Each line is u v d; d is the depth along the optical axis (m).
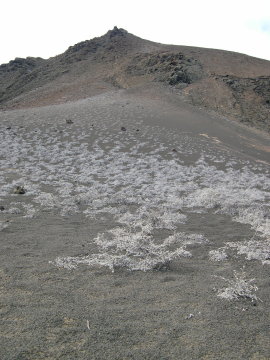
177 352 3.90
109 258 6.46
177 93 45.75
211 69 54.75
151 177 17.77
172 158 22.83
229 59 62.25
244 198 12.75
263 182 18.50
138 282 5.62
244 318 4.64
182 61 54.72
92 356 3.79
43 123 29.86
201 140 28.23
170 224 9.13
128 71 57.12
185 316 4.61
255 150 28.20
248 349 4.00
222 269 6.29
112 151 23.52
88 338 4.08
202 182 17.12
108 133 27.80
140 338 4.12
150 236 8.01
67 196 12.23
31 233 7.96
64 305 4.78
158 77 51.31
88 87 55.47
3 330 4.16
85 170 18.48
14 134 26.27
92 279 5.67
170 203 11.69
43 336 4.07
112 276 5.82
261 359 3.85
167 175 18.39
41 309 4.65
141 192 13.52
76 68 75.38
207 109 41.44
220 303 4.98
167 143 26.28
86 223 9.14
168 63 54.06
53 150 22.98
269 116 43.44
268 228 8.87
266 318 4.67
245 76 53.41
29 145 23.80
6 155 21.12
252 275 6.06
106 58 75.81
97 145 24.73
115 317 4.53
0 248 6.87
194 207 11.58
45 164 19.69
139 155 23.06
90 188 13.82
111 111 35.25
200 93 46.16
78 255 6.68
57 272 5.87
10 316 4.45
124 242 7.41
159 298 5.08
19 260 6.30
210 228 9.02
